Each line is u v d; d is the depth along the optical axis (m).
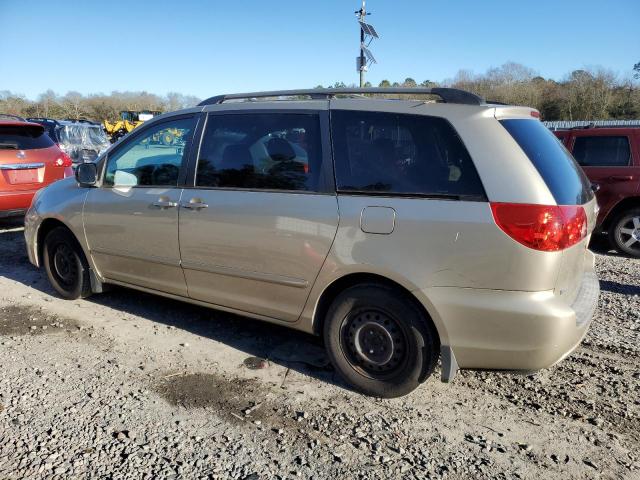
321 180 3.31
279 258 3.45
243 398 3.30
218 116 3.87
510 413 3.18
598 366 3.79
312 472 2.62
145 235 4.15
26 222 5.14
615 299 5.32
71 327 4.38
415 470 2.64
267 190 3.52
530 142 3.04
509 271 2.78
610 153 7.38
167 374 3.59
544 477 2.61
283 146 3.51
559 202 2.82
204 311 4.78
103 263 4.59
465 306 2.89
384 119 3.21
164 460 2.68
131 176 4.31
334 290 3.41
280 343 4.13
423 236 2.95
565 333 2.81
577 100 46.53
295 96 3.70
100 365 3.70
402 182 3.06
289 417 3.10
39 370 3.61
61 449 2.74
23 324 4.42
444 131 3.02
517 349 2.85
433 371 3.32
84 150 14.91
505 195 2.79
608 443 2.89
